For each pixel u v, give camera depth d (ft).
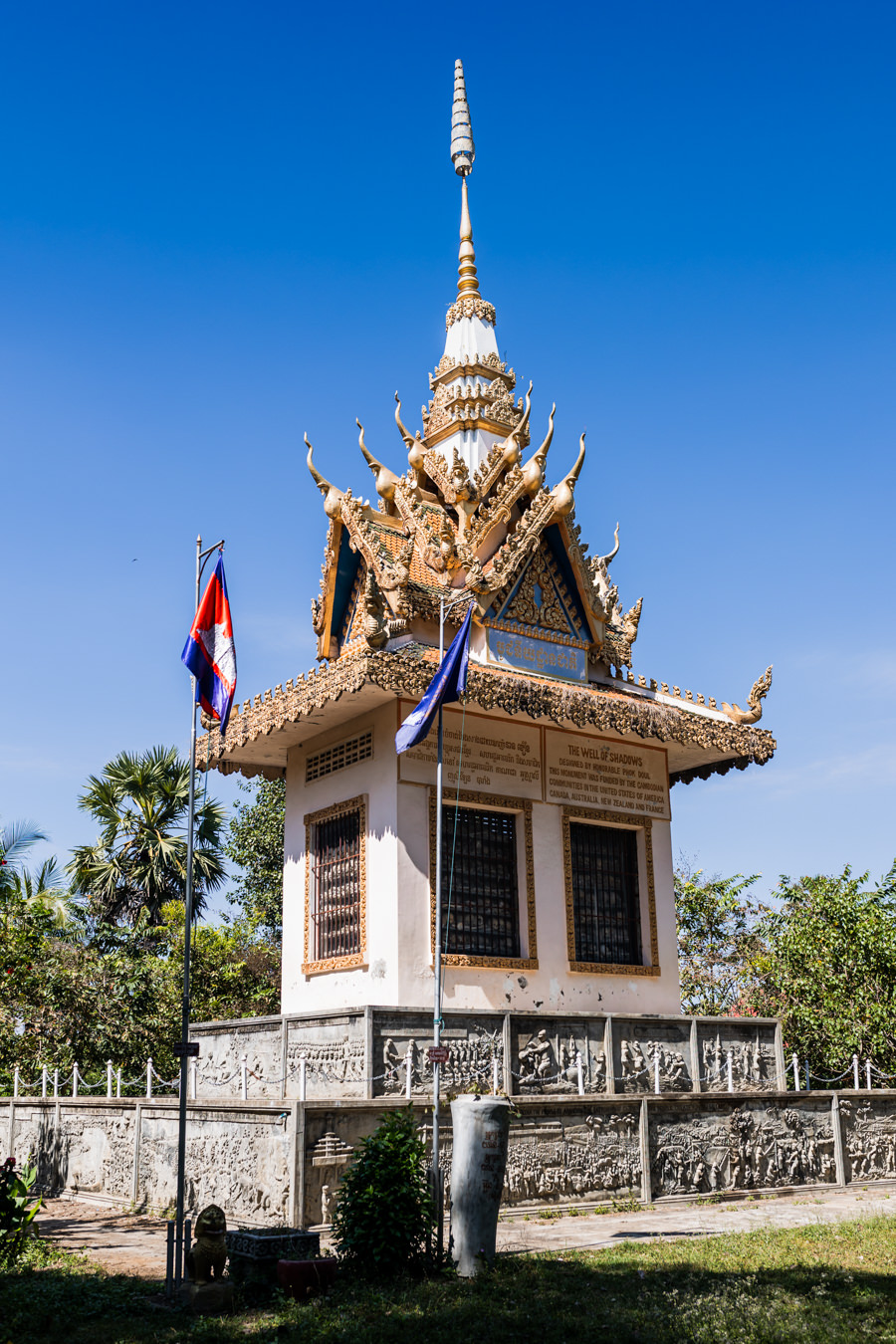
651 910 73.67
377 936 62.44
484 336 80.33
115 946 113.29
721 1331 30.45
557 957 67.46
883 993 89.25
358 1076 52.44
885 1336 30.04
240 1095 61.62
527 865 67.62
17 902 91.35
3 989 91.40
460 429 76.84
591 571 79.82
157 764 134.82
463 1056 55.42
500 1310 32.45
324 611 74.23
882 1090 70.85
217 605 47.14
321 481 73.41
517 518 74.23
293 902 71.46
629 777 75.00
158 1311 34.47
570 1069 58.80
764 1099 63.87
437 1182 40.34
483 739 67.56
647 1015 64.39
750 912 117.70
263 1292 35.94
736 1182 60.85
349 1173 39.52
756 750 75.10
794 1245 42.91
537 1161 52.90
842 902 91.15
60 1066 91.91
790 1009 92.63
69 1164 67.77
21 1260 42.11
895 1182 68.74
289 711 65.46
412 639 66.39
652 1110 58.29
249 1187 47.88
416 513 72.02
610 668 76.79
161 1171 56.59
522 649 70.64
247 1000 117.80
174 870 130.82
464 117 86.74
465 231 84.17
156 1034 97.14
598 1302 33.50
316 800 70.74
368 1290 35.60
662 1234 46.75
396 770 63.57
